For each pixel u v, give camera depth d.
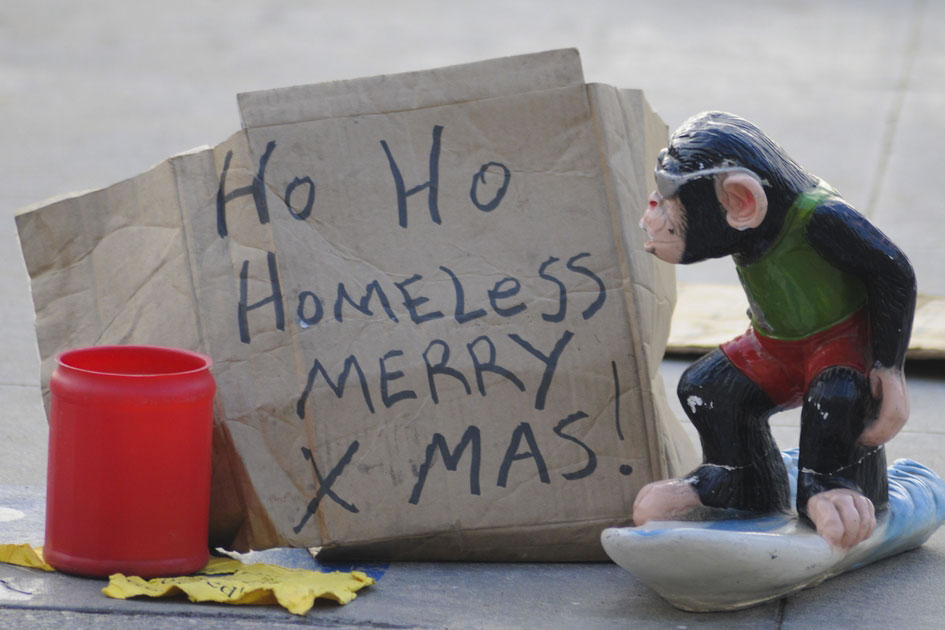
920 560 3.58
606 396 3.40
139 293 3.50
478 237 3.44
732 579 2.99
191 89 12.20
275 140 3.44
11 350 5.71
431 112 3.45
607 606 3.18
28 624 2.97
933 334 5.66
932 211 8.57
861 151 10.19
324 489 3.39
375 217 3.44
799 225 3.08
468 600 3.20
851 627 3.08
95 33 14.98
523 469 3.40
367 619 3.06
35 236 3.55
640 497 3.29
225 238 3.46
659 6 17.69
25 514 3.83
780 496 3.39
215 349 3.42
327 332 3.41
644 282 3.42
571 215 3.42
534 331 3.41
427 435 3.40
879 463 3.32
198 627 2.98
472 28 15.43
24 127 10.54
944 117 11.51
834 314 3.17
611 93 3.46
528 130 3.43
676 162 3.11
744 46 14.82
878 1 18.36
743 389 3.28
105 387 3.14
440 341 3.41
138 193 3.52
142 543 3.21
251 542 3.40
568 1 17.89
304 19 16.00
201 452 3.25
